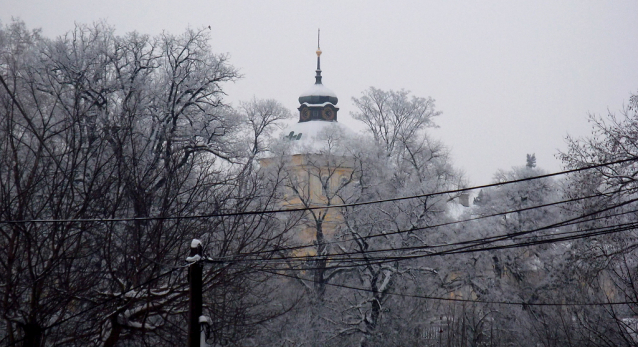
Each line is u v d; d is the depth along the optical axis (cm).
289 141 6109
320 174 6091
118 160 2512
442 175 6181
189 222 2734
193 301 1931
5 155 2236
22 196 2234
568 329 3991
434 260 5516
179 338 2522
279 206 5191
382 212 5584
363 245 5344
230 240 2609
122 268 2434
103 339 2308
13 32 2811
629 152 3338
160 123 4278
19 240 2256
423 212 5438
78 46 4491
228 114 5041
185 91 4728
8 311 2148
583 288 4038
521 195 5959
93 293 2352
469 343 5572
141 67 4741
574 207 3503
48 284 2378
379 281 5444
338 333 5091
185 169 2984
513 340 5244
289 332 4531
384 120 6562
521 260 5681
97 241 2503
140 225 2508
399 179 6084
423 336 5662
